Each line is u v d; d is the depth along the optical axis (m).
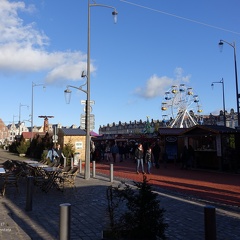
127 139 46.62
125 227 5.47
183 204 9.38
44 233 6.38
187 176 17.70
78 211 8.43
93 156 30.92
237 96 26.77
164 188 12.84
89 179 15.75
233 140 21.34
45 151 26.38
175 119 59.09
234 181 15.35
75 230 6.60
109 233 5.59
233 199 10.38
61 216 4.65
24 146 43.72
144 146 28.28
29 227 6.81
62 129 31.25
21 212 8.27
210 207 4.39
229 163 20.67
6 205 9.18
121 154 31.25
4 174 11.41
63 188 11.79
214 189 12.65
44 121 55.62
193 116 62.09
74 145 30.48
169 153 29.27
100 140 50.88
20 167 12.80
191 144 24.67
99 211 8.41
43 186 11.89
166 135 29.44
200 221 7.38
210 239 4.31
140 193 5.49
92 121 16.44
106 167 24.06
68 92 17.97
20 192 11.59
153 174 18.83
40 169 14.05
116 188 6.03
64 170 12.74
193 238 6.09
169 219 7.54
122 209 8.28
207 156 22.69
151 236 5.45
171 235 6.27
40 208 8.80
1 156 42.53
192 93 60.09
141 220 5.37
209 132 21.81
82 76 16.73
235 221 7.41
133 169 22.30
